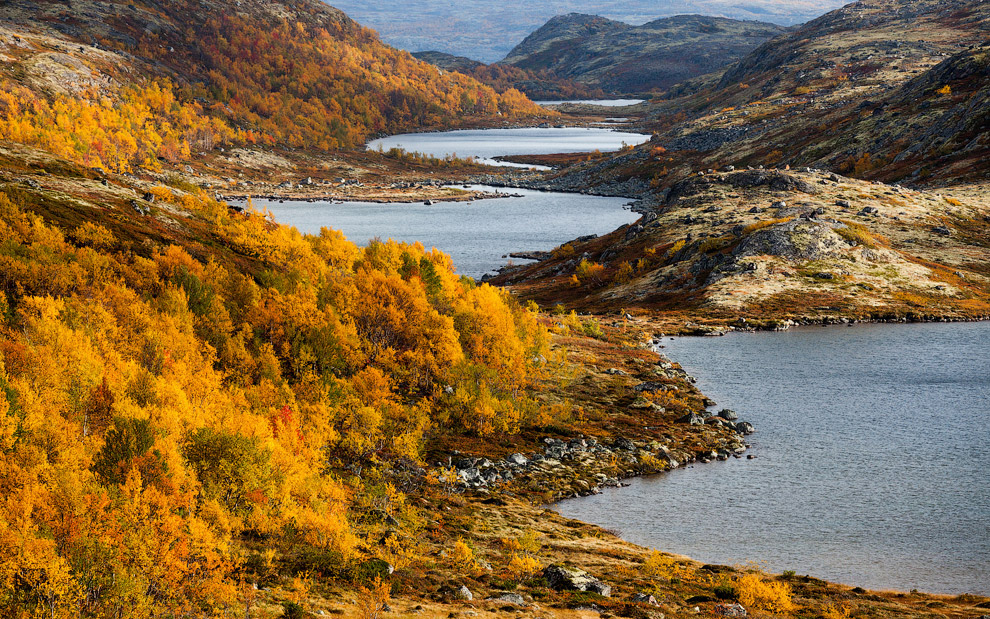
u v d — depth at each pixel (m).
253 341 88.44
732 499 74.88
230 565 36.41
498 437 89.06
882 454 87.06
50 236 96.19
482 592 44.22
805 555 61.94
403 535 53.28
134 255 106.69
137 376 56.41
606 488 78.44
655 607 43.78
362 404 76.31
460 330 105.81
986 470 81.31
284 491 48.66
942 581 56.81
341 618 36.03
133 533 34.84
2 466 39.22
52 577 30.92
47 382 55.47
